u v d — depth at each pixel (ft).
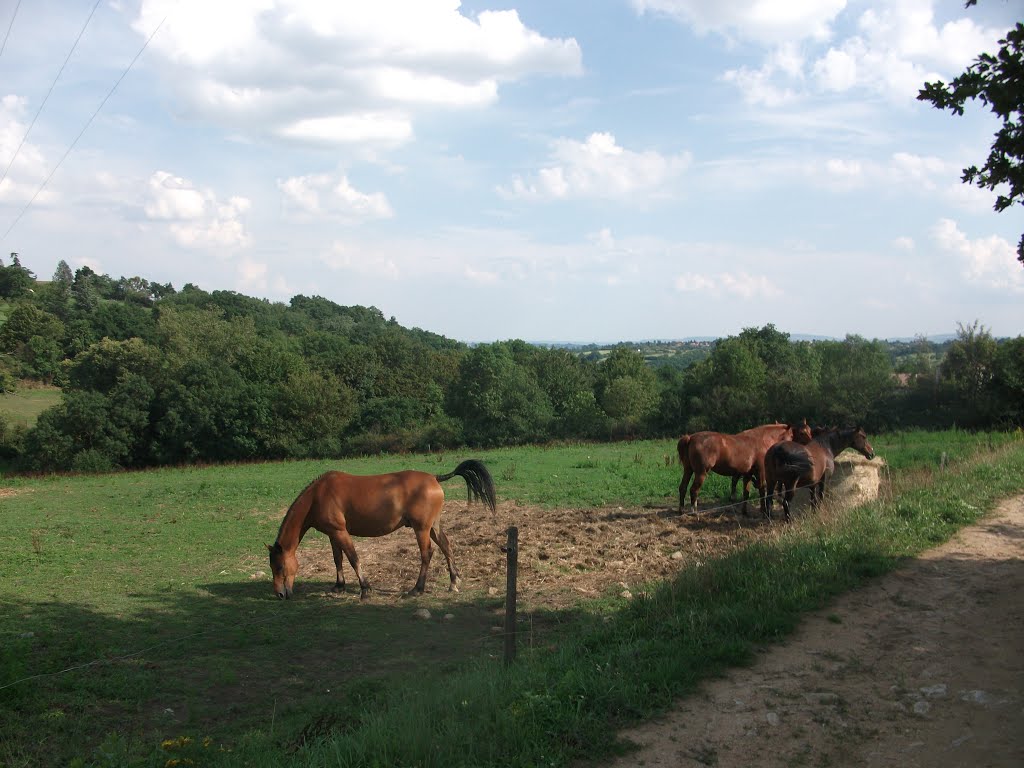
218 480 90.74
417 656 26.07
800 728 17.08
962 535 33.47
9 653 24.23
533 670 20.52
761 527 43.83
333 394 163.84
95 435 148.66
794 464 41.09
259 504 65.57
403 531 49.90
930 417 112.16
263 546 46.70
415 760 15.70
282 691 23.30
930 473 47.73
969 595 25.40
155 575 39.32
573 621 28.40
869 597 25.64
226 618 31.12
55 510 65.57
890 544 31.09
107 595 35.09
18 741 19.19
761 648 21.74
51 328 262.26
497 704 18.12
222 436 158.81
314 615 31.42
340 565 35.32
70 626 30.14
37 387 244.22
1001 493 42.37
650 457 95.25
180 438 155.22
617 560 37.83
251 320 270.26
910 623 23.16
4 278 370.53
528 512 55.42
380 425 176.76
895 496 40.32
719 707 18.25
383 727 17.29
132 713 21.58
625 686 18.79
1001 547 31.32
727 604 24.86
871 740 16.43
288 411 162.20
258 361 193.36
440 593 34.27
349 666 25.39
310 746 17.66
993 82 18.38
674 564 36.04
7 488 90.12
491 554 41.24
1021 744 15.71
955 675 19.35
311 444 160.45
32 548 46.75
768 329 194.70
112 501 71.10
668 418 150.71
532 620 28.91
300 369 192.85
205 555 44.29
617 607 29.68
